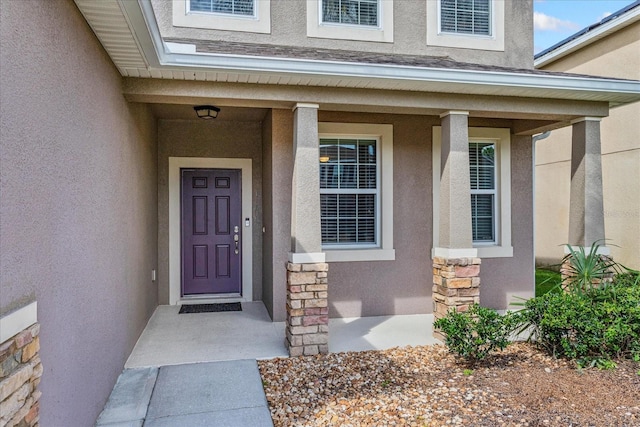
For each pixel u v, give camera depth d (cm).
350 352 472
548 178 1112
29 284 202
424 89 496
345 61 440
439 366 427
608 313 432
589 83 513
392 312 642
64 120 255
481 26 711
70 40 267
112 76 379
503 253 687
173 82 437
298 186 470
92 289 307
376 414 325
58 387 239
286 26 634
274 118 584
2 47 181
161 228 691
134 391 367
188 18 601
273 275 591
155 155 652
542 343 459
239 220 731
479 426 304
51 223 232
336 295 625
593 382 379
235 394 363
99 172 331
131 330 460
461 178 522
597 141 584
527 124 663
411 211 648
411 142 646
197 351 470
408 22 679
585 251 584
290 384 384
